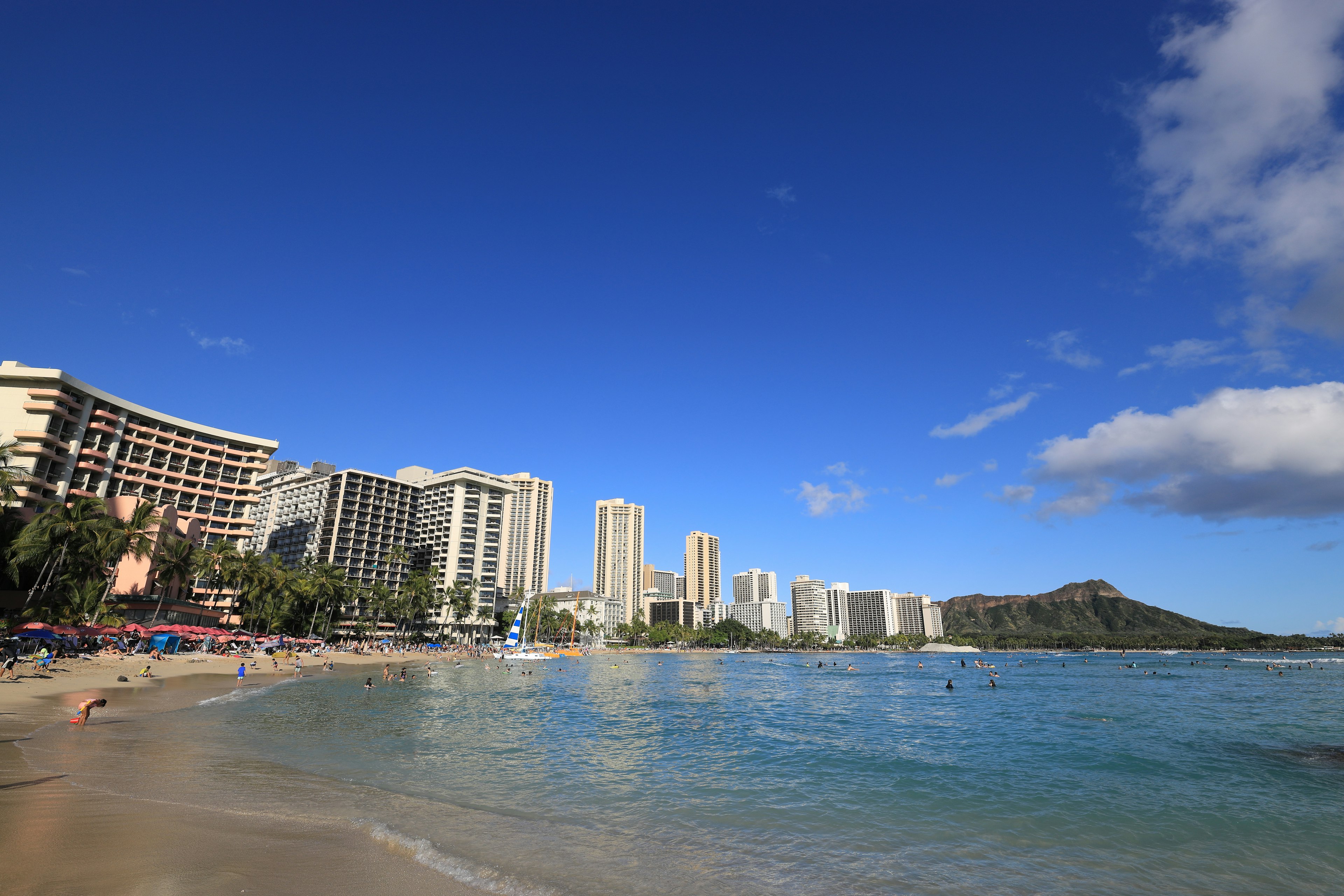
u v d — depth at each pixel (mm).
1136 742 39625
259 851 13688
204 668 74188
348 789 21438
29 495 106938
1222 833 19781
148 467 132125
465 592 194500
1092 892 14609
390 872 13078
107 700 41781
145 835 14039
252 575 116688
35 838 13375
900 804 23141
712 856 16234
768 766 30359
